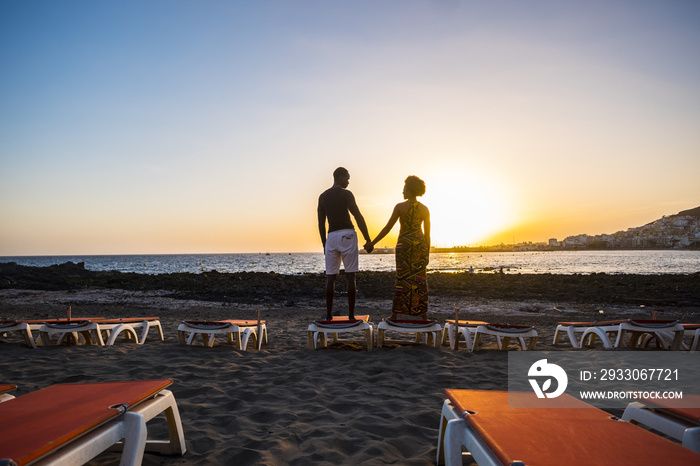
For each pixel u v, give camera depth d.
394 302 6.59
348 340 7.44
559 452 1.71
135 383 2.62
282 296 18.41
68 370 5.13
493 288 21.91
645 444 1.81
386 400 4.02
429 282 25.83
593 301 16.41
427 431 3.28
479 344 6.37
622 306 14.83
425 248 6.55
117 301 15.80
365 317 7.02
